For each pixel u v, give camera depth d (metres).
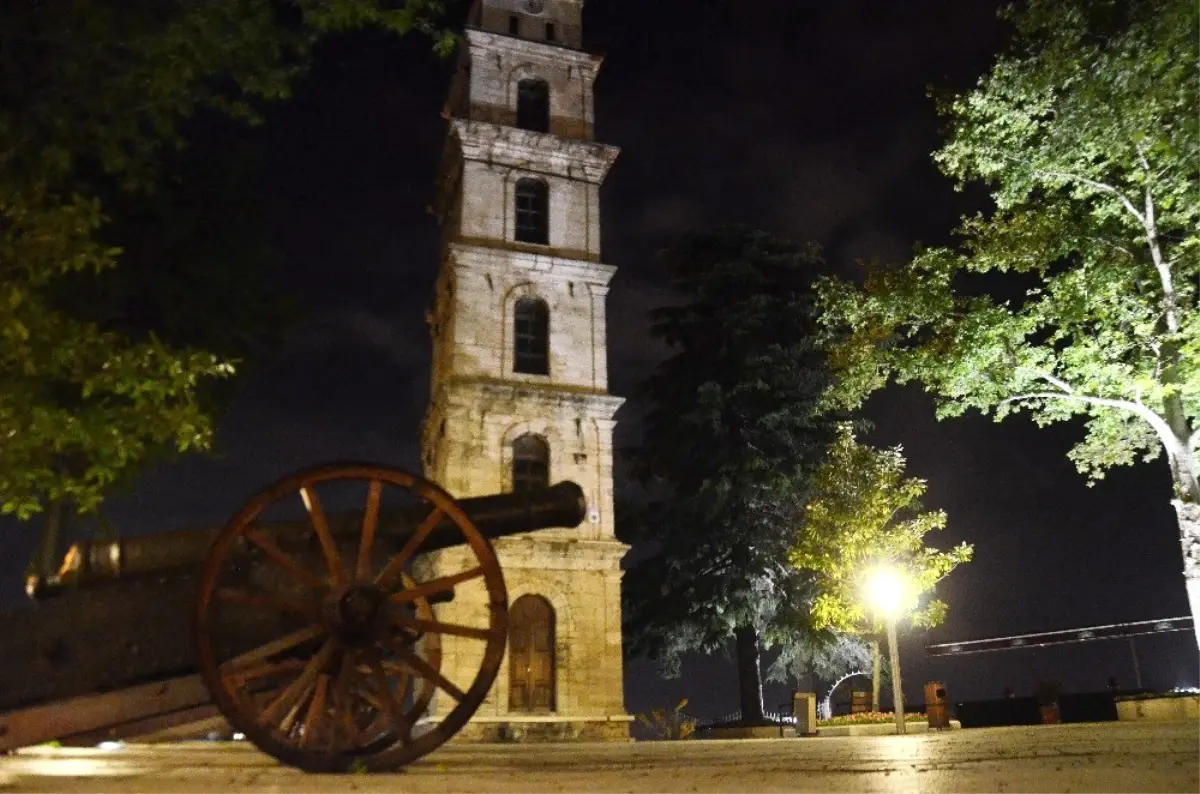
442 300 34.28
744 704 35.25
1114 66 17.72
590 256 33.53
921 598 32.66
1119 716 24.78
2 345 10.30
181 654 6.93
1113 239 21.95
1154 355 21.73
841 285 23.58
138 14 9.74
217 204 21.39
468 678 27.34
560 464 30.88
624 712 28.94
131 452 11.72
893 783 5.18
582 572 29.95
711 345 38.75
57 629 6.79
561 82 35.59
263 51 10.20
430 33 10.84
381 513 7.64
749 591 34.34
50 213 10.41
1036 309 21.78
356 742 7.04
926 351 22.62
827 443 35.72
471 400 30.38
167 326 21.02
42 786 5.27
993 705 28.70
